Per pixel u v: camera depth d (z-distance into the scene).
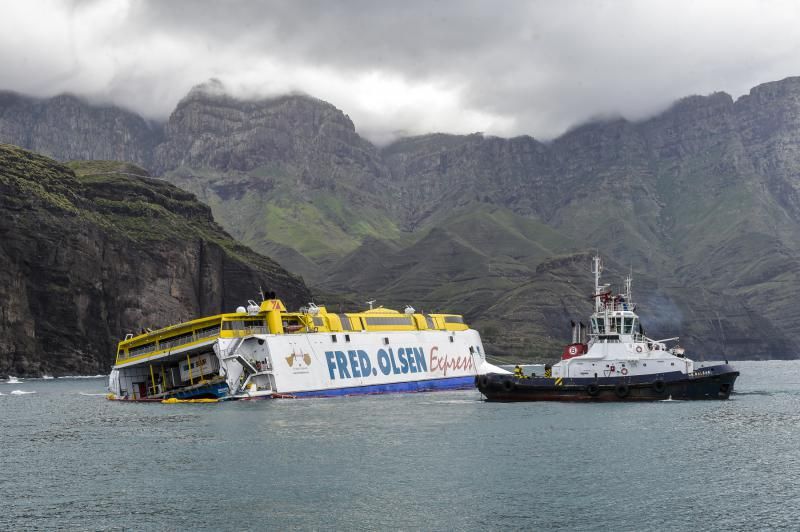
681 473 66.12
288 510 56.25
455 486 62.22
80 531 52.06
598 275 115.62
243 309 124.69
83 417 108.75
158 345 129.50
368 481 63.81
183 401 123.81
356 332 134.75
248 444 79.75
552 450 75.62
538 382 116.19
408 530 52.16
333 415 101.56
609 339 113.69
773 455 73.19
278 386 121.25
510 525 52.91
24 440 86.06
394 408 109.56
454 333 154.75
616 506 56.78
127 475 66.50
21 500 59.00
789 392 153.62
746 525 52.56
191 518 54.56
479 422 93.88
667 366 112.25
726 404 110.00
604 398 112.75
